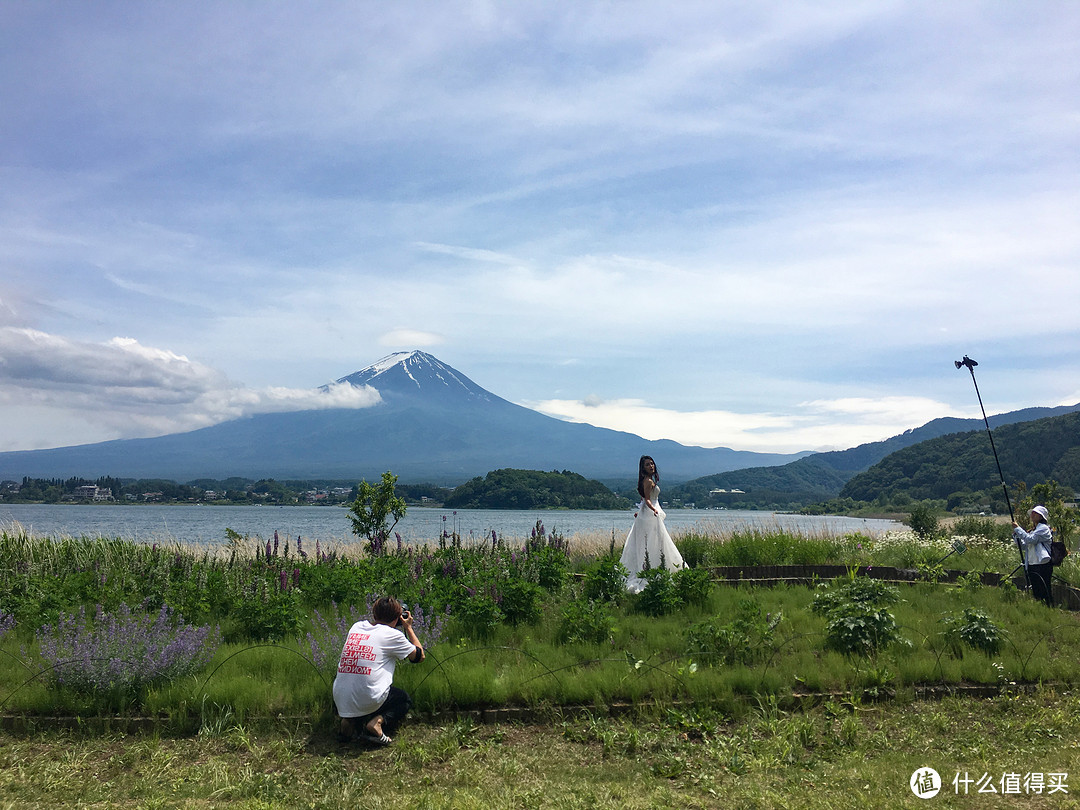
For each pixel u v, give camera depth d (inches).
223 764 214.2
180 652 266.7
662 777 207.5
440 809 183.6
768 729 235.6
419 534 750.5
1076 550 608.4
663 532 447.2
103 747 229.0
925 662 281.7
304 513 4296.3
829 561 586.2
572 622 331.0
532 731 241.3
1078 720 241.9
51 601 362.9
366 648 239.0
